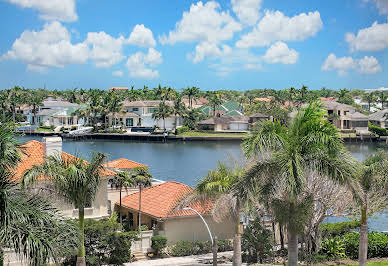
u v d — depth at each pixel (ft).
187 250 110.22
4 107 552.00
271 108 549.13
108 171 110.22
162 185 132.46
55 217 46.06
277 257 103.14
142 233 109.91
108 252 95.91
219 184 79.56
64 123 535.19
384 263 92.43
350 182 63.10
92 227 93.40
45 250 42.68
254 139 64.95
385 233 113.39
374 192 84.12
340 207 91.76
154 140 492.54
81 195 70.08
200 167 310.24
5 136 47.73
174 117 538.47
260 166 64.69
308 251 94.12
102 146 444.96
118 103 554.87
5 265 74.08
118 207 133.59
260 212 100.37
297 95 618.03
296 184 61.16
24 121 578.66
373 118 524.93
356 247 100.42
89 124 544.62
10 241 42.45
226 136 492.95
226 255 108.37
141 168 134.51
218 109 590.96
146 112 552.82
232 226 120.26
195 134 504.43
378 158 82.99
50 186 71.56
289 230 63.93
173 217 111.45
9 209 42.65
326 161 62.44
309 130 64.75
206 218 116.78
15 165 50.24
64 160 72.18
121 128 529.04
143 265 98.02
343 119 497.87
